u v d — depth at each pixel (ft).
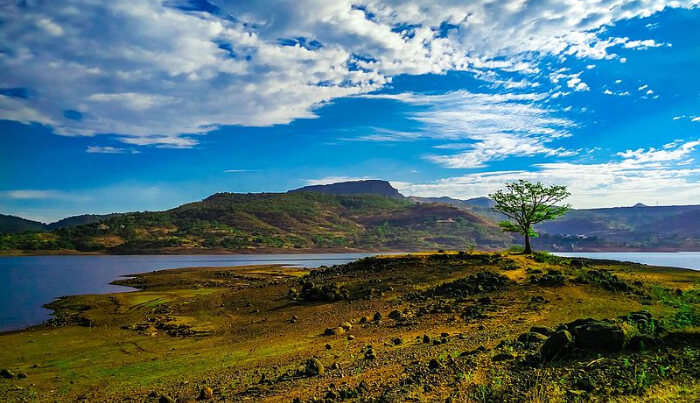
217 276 262.06
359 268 152.66
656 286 87.20
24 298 175.94
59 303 155.94
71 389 54.80
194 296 154.71
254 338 81.87
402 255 160.45
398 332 69.15
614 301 75.77
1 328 112.47
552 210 154.71
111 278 274.98
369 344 60.95
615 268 136.77
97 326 108.68
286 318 100.32
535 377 29.53
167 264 457.27
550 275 99.19
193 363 64.28
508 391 27.94
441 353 45.39
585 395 25.08
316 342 69.92
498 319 67.56
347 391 34.50
